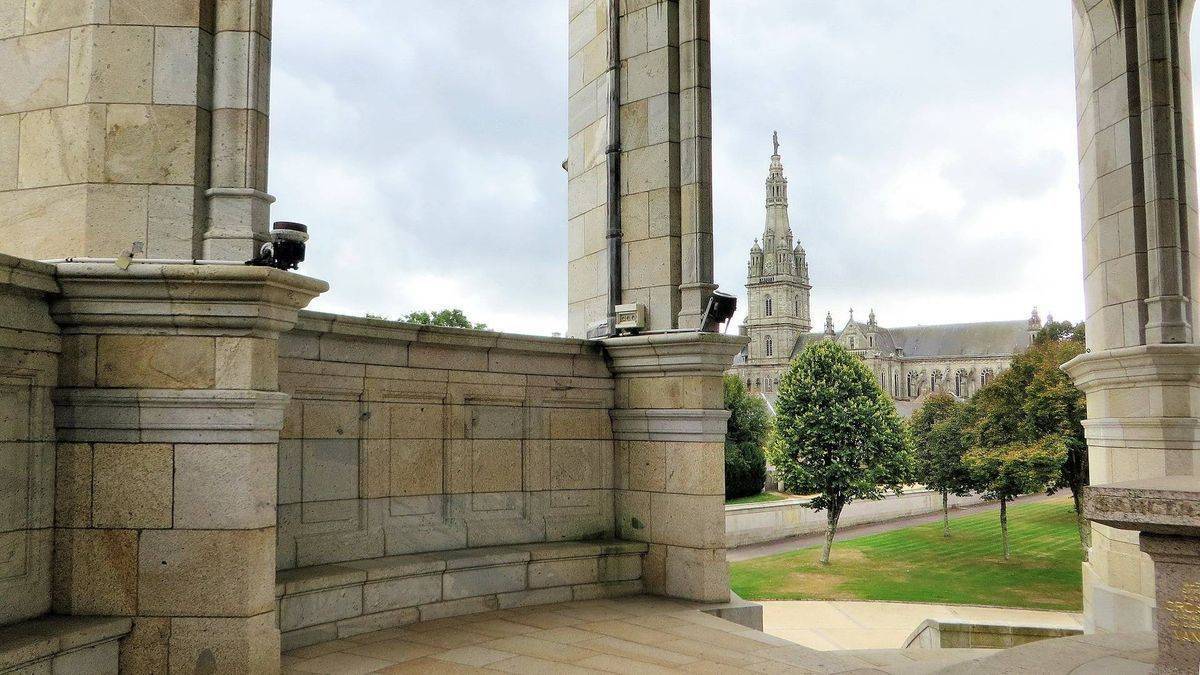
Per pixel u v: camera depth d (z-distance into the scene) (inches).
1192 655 165.6
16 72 227.9
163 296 206.1
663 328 362.6
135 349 210.4
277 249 210.5
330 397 284.8
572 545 340.8
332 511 284.2
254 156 224.7
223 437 208.1
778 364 5812.0
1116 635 230.8
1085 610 430.6
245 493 207.2
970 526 1683.1
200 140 222.1
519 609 316.2
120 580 206.8
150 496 207.8
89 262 206.7
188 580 205.6
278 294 211.2
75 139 219.8
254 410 207.8
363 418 295.0
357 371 291.6
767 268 6097.4
